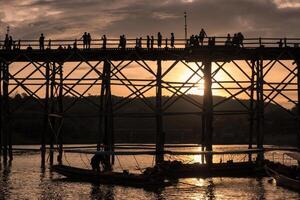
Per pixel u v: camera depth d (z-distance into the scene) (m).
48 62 54.56
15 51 54.25
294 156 48.41
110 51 53.25
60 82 54.16
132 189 43.91
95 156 49.59
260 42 52.75
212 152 50.00
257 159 53.44
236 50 52.59
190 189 44.06
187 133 156.88
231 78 53.19
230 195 41.34
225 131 161.75
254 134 160.00
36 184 46.66
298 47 52.78
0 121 59.91
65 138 138.62
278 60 53.03
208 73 52.72
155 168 46.88
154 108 52.44
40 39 53.88
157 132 52.28
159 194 41.53
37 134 136.38
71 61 55.53
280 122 139.12
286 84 53.44
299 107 53.78
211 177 50.69
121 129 152.75
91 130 148.62
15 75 54.50
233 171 51.38
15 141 130.12
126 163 73.38
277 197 40.50
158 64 53.22
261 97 53.09
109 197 40.25
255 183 47.62
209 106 52.31
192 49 52.53
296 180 43.34
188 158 81.56
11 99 120.62
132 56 53.53
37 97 55.16
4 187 45.06
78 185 46.03
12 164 65.88
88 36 53.31
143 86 52.69
